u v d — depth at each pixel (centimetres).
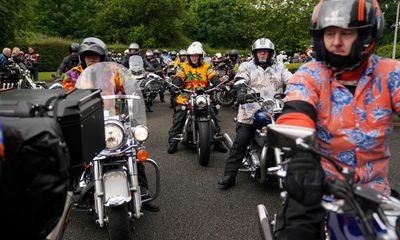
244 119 468
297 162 150
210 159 627
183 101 655
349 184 142
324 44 178
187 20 5878
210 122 603
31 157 170
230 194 473
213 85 648
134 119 371
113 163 336
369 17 169
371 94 178
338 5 171
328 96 182
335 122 179
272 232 220
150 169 576
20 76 1250
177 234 374
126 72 392
